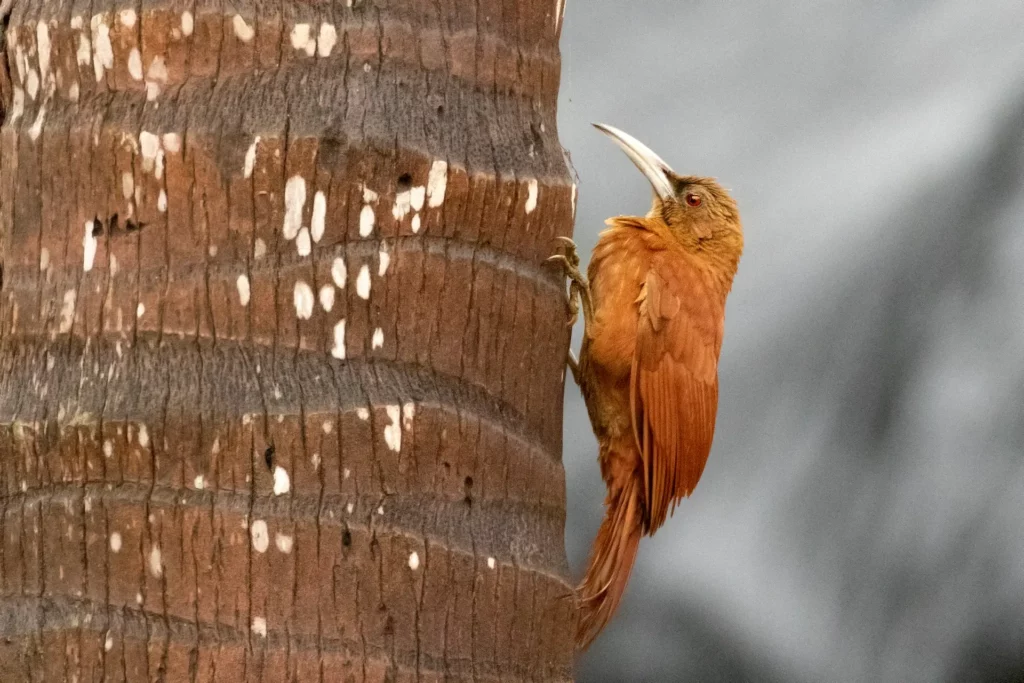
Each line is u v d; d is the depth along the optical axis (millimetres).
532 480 7203
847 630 16188
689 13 19188
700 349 11516
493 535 6832
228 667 6121
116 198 6484
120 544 6230
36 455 6469
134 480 6262
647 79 18891
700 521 17109
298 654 6180
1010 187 16891
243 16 6492
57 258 6645
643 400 11383
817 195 17766
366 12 6711
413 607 6426
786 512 16844
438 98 6863
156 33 6477
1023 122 16984
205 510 6176
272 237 6414
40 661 6297
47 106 6781
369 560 6324
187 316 6375
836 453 16766
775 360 17359
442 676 6488
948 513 16094
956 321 16672
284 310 6406
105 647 6188
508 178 7004
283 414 6266
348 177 6465
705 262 12086
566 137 18719
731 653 16406
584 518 17828
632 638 16812
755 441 17281
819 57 18531
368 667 6273
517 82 7352
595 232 17953
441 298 6738
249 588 6180
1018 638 15461
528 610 6957
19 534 6461
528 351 7266
